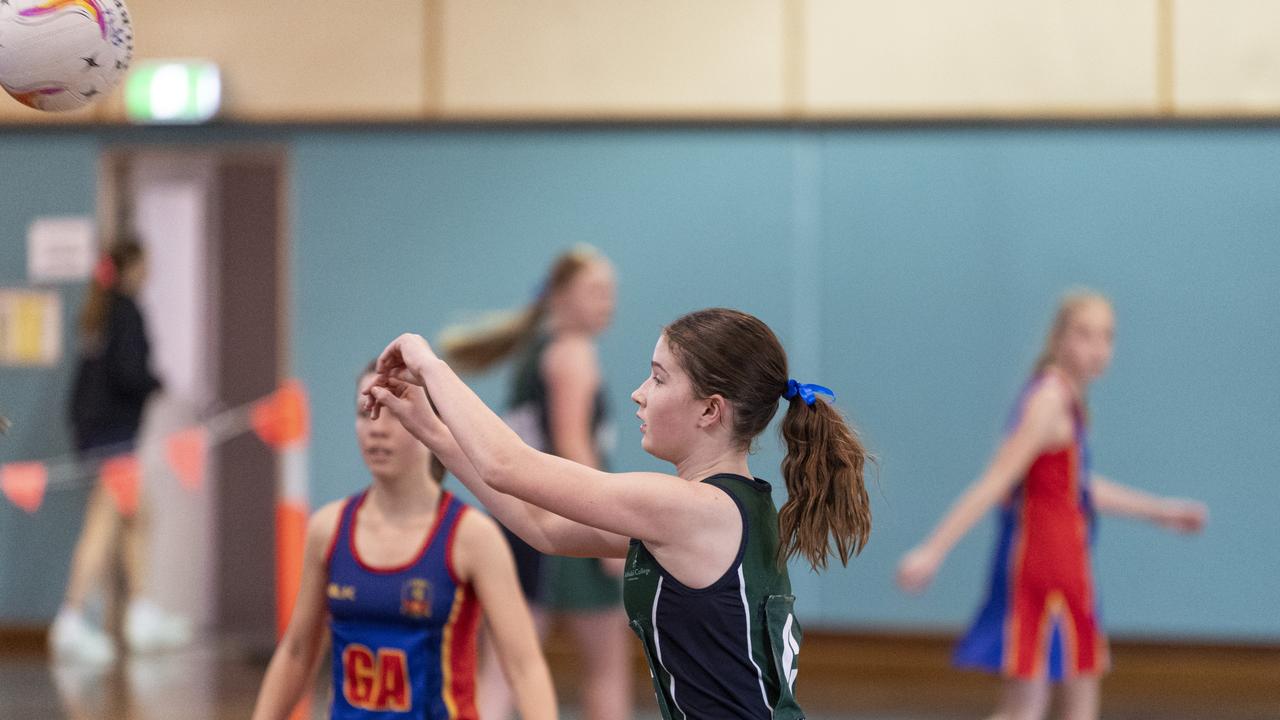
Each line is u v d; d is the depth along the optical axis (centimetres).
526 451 552
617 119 1862
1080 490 1153
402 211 1881
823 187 1836
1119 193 1808
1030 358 1805
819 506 584
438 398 563
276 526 2194
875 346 1822
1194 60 1817
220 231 2173
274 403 1880
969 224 1820
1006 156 1820
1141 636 1780
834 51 1847
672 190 1852
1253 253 1794
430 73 1891
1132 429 1792
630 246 1853
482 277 1867
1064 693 1147
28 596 1912
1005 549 1159
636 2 1869
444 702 726
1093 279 1806
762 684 555
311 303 1884
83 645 1864
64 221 1922
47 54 628
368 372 744
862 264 1828
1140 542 1783
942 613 1792
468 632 736
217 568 2194
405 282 1877
